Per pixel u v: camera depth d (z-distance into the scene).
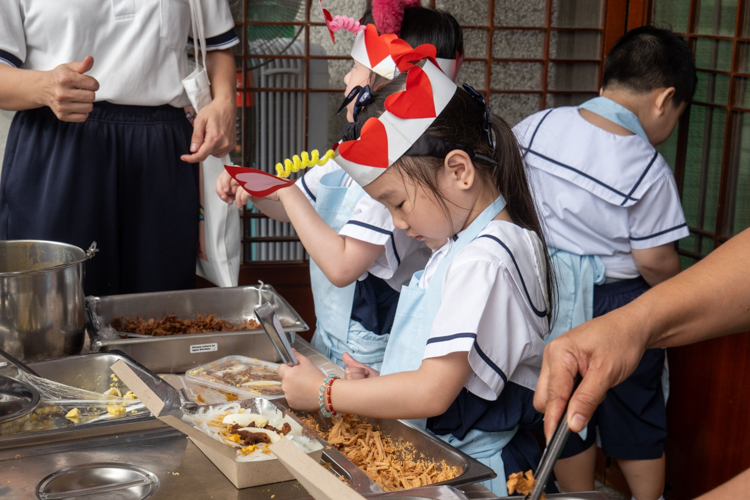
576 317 1.77
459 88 1.09
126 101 1.66
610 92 1.81
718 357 2.04
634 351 0.73
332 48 2.46
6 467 0.90
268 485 0.88
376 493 0.80
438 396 1.02
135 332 1.44
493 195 1.13
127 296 1.51
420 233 1.10
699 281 0.80
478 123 1.08
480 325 1.01
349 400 1.06
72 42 1.58
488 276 1.02
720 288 0.79
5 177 1.66
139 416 1.03
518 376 1.12
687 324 0.78
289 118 2.47
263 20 2.39
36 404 1.05
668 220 1.74
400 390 1.03
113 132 1.67
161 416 0.87
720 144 2.10
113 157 1.67
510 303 1.04
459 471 0.95
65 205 1.64
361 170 1.05
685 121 2.22
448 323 1.01
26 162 1.63
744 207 2.05
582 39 2.53
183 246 1.81
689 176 2.23
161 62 1.69
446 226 1.09
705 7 2.13
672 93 1.77
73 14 1.57
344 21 1.24
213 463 0.93
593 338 0.72
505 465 1.10
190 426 0.88
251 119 2.44
